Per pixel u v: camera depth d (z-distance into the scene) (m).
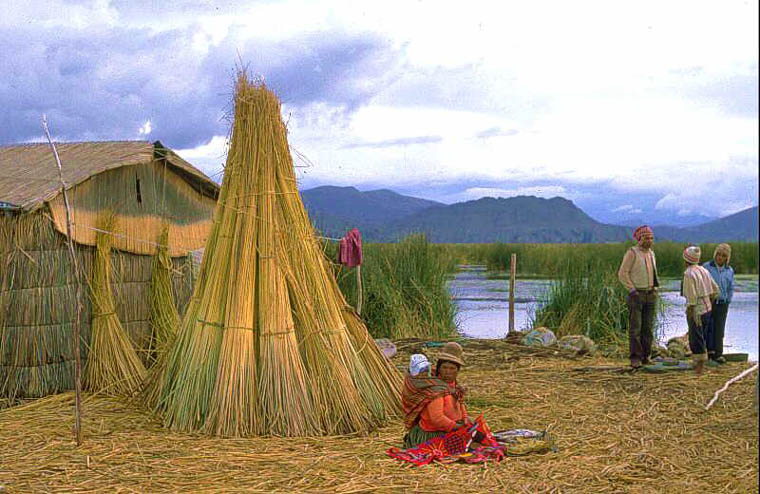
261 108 6.79
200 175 9.45
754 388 7.63
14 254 7.70
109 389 7.80
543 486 4.71
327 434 6.18
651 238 8.84
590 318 12.44
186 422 6.26
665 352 10.18
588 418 6.61
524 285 24.03
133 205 8.75
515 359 10.05
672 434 6.00
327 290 6.88
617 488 4.69
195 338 6.52
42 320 7.78
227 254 6.61
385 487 4.68
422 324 12.98
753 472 4.97
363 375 6.69
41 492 4.62
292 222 6.79
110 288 8.22
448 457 5.31
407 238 13.96
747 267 28.70
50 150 9.32
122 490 4.65
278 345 6.35
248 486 4.73
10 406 7.52
